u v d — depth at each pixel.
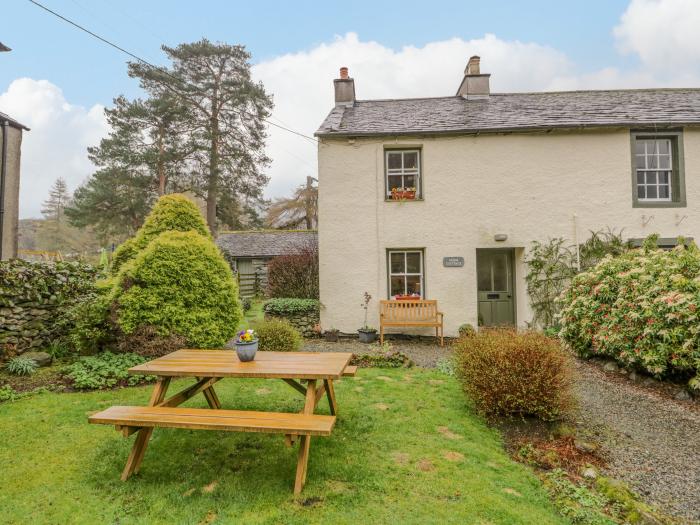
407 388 5.04
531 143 8.79
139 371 3.32
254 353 3.67
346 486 2.84
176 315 5.59
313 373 3.17
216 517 2.49
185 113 19.08
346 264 8.88
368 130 8.89
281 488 2.80
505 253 9.48
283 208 30.41
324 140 8.95
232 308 6.10
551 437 3.76
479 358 4.21
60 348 5.94
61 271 6.78
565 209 8.73
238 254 18.48
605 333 5.82
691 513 2.71
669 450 3.58
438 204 8.85
